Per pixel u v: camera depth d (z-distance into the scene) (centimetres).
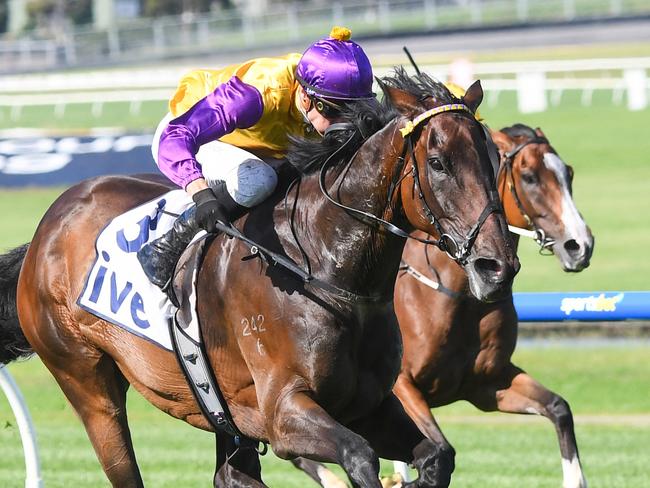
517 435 1426
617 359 1878
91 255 855
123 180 897
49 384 1844
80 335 862
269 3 10812
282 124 788
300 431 695
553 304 1126
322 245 731
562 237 1050
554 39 6556
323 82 753
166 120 849
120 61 7538
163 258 789
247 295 745
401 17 7838
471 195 655
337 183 732
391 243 717
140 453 1303
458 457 1261
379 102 729
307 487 1146
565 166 1069
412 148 684
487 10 7712
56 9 11506
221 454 864
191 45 7969
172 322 796
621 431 1409
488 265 651
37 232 904
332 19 8069
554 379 1738
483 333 1016
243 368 762
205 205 729
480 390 1045
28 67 7719
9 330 945
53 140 3706
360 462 661
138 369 830
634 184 3591
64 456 1277
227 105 755
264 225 761
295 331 718
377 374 739
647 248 2745
